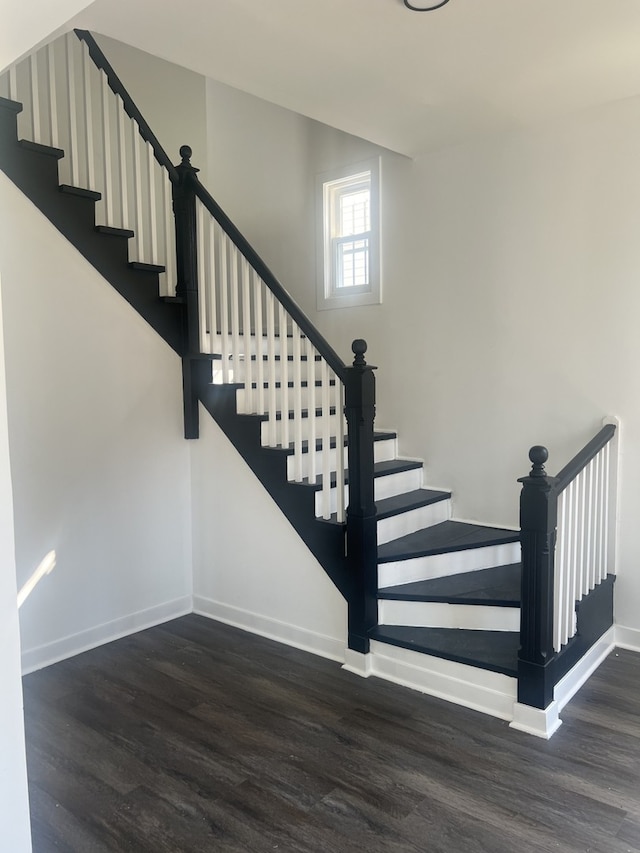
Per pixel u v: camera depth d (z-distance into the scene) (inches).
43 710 107.7
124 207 133.1
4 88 123.5
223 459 142.4
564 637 109.8
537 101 122.8
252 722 103.7
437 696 111.5
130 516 138.3
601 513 126.6
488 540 136.6
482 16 91.1
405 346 160.7
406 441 162.1
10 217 115.5
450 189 149.3
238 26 94.0
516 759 92.9
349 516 119.3
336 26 93.8
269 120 189.6
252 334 165.3
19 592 119.3
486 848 75.5
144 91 192.7
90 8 89.0
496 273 143.2
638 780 87.9
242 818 81.4
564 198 132.2
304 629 130.9
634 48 101.0
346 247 177.0
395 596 121.3
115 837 78.2
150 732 101.0
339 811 82.4
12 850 64.8
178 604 149.7
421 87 115.6
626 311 126.5
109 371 132.5
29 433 119.8
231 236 133.3
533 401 139.6
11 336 116.3
